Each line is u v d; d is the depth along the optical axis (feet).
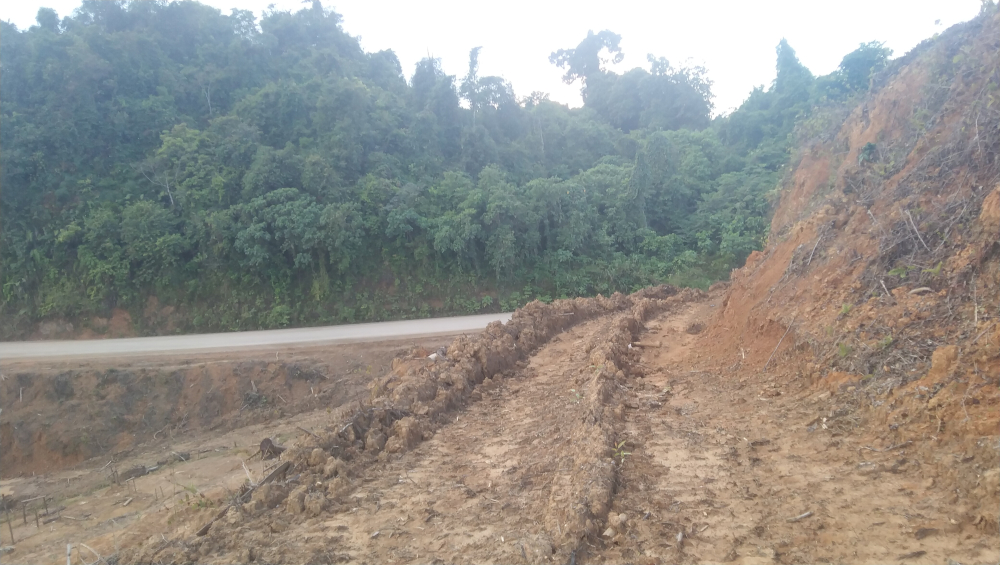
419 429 24.11
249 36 119.55
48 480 44.16
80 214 78.54
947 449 13.61
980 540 11.07
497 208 89.30
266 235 76.69
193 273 77.20
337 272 82.69
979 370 14.69
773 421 18.76
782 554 12.01
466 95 124.67
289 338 62.80
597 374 26.05
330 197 85.20
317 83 104.32
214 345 60.23
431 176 102.78
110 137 86.58
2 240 74.69
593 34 182.91
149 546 16.71
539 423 23.86
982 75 26.11
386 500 18.04
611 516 14.23
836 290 22.81
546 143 131.23
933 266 19.48
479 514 16.21
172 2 113.19
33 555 24.58
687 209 115.03
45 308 72.43
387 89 128.77
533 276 93.91
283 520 17.19
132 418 49.88
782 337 23.73
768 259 32.60
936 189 22.22
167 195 82.12
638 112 160.86
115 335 72.90
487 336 39.01
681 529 13.52
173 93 98.53
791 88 125.90
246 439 43.78
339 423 24.18
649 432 19.70
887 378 17.07
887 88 42.24
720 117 152.25
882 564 11.02
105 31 101.50
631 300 63.93
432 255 88.99
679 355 31.30
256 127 92.63
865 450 15.26
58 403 50.55
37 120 81.15
